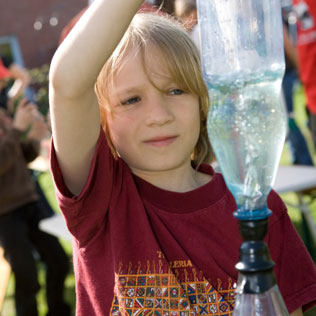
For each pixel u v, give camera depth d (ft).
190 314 3.70
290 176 10.37
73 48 3.00
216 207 4.06
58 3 48.37
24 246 9.98
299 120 26.94
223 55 2.55
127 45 3.84
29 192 10.34
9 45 47.98
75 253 4.01
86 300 3.87
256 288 2.43
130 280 3.77
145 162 3.92
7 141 9.76
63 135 3.34
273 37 2.57
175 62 3.84
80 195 3.56
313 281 4.19
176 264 3.86
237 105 2.53
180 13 9.54
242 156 2.53
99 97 3.93
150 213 3.98
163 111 3.80
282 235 4.22
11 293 13.12
